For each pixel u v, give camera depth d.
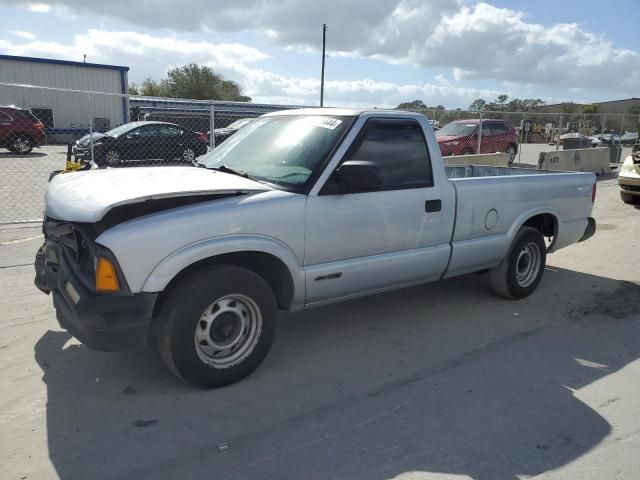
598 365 4.08
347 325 4.77
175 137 16.62
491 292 5.69
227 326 3.54
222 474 2.72
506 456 2.92
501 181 5.05
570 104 68.06
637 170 10.87
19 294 5.25
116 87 27.17
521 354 4.24
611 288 5.98
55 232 3.44
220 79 63.88
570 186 5.78
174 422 3.18
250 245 3.48
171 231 3.21
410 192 4.31
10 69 24.83
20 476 2.68
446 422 3.24
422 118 4.52
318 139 4.04
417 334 4.60
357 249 4.07
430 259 4.56
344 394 3.56
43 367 3.81
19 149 18.44
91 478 2.68
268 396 3.51
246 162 4.25
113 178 3.81
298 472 2.75
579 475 2.78
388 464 2.83
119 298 3.12
